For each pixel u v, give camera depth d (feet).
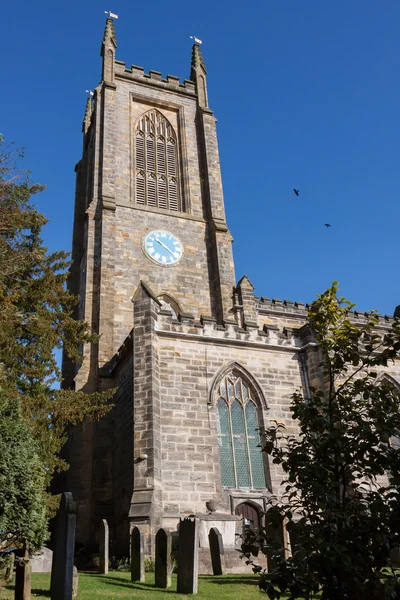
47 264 95.30
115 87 166.81
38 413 79.97
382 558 27.48
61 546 41.39
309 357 98.89
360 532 27.94
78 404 86.07
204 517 71.82
